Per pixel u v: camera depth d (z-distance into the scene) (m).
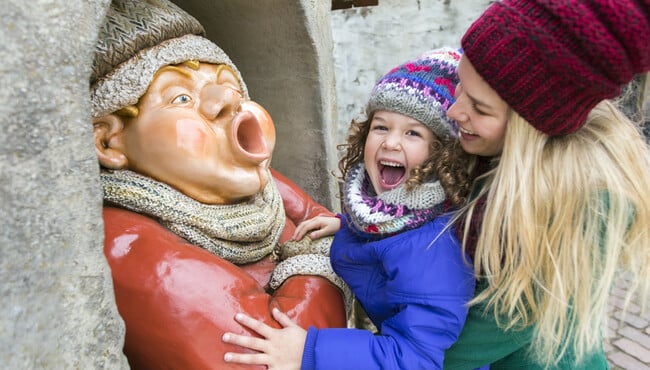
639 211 0.73
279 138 1.51
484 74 0.68
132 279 0.71
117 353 0.57
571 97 0.65
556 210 0.70
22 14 0.45
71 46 0.49
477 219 0.77
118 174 0.86
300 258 0.98
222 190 0.91
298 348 0.76
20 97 0.45
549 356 0.79
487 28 0.67
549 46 0.62
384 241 0.83
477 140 0.77
